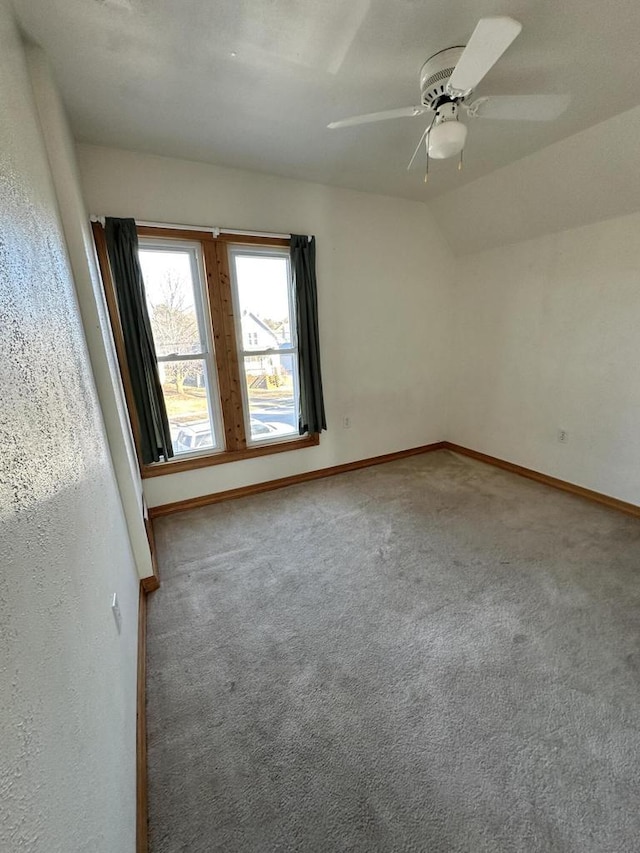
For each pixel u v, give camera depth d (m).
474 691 1.47
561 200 2.81
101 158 2.38
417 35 1.50
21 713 0.50
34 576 0.62
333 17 1.40
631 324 2.71
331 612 1.90
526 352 3.46
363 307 3.58
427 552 2.40
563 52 1.62
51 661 0.64
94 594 1.01
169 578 2.19
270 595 2.04
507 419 3.73
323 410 3.40
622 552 2.34
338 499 3.18
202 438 3.12
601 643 1.67
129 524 1.98
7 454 0.56
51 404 0.86
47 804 0.55
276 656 1.65
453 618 1.84
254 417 3.29
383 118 1.72
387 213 3.49
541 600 1.95
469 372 4.05
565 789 1.15
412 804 1.12
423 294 3.89
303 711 1.41
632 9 1.39
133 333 2.56
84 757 0.74
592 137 2.30
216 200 2.75
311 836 1.06
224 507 3.08
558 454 3.30
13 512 0.56
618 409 2.84
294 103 1.95
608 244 2.76
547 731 1.31
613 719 1.35
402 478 3.61
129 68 1.66
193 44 1.53
